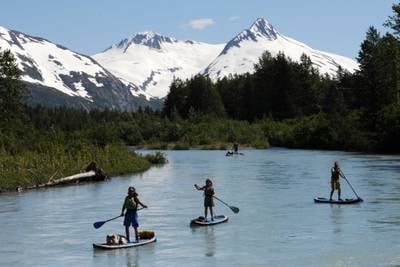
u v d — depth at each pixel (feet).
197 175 176.76
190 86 609.42
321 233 79.66
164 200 117.08
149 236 76.59
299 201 112.47
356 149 331.77
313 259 65.21
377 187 135.03
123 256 67.56
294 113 528.22
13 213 100.42
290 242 74.18
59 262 65.31
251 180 157.38
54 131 197.88
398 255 66.54
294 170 191.42
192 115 508.12
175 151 370.32
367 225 85.30
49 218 94.99
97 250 71.05
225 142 426.51
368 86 350.84
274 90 552.82
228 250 70.13
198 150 385.29
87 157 176.35
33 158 158.30
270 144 424.46
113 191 133.59
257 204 108.78
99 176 160.35
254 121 513.04
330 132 358.64
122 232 82.58
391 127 304.09
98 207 107.14
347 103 490.08
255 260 65.10
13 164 150.41
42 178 147.64
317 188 135.33
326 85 597.93
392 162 224.12
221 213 98.84
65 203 112.88
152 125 473.67
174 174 181.47
